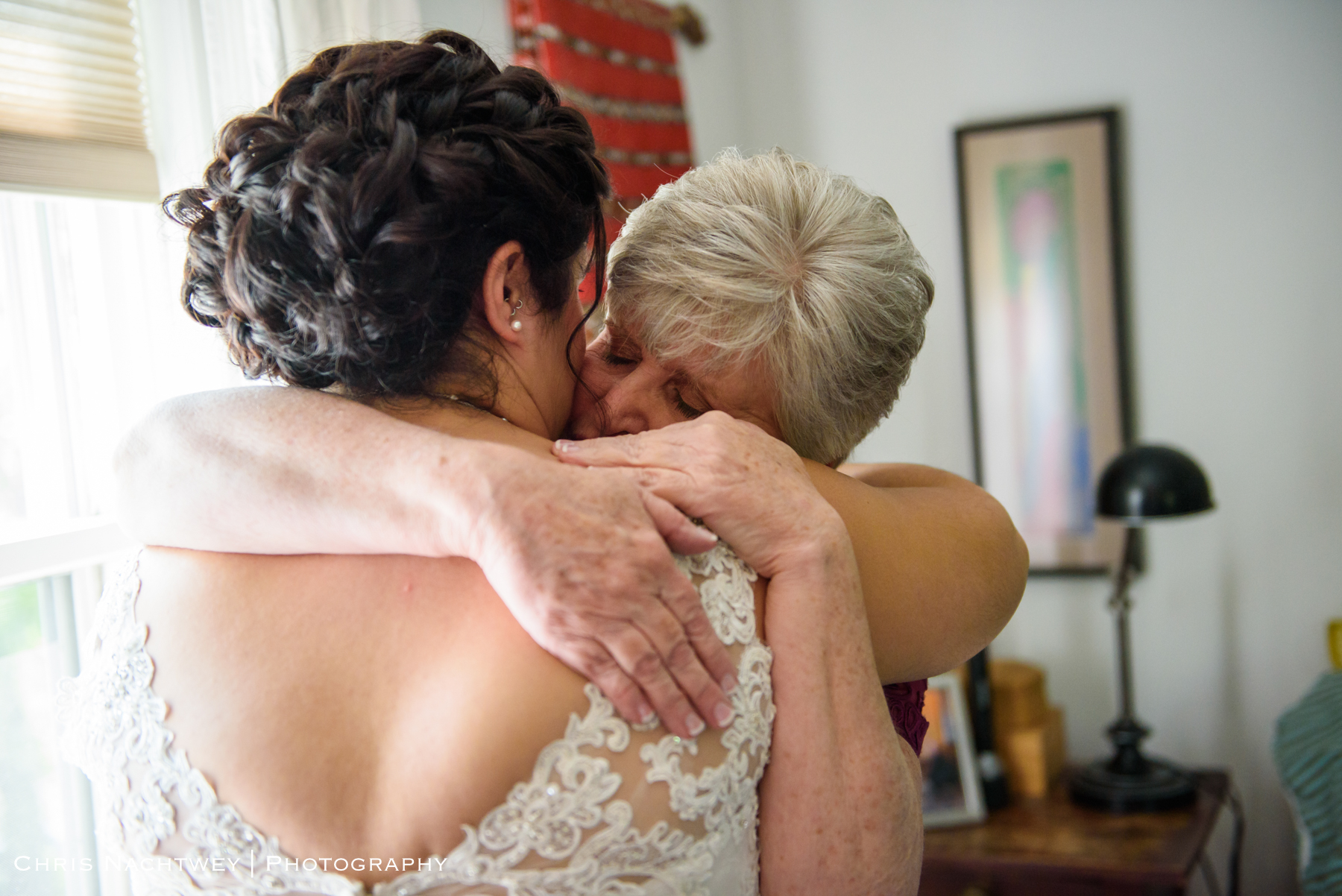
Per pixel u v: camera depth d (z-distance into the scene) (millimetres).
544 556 568
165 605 658
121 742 635
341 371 668
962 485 1000
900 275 822
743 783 652
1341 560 2514
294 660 608
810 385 792
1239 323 2551
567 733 578
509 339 702
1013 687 2396
